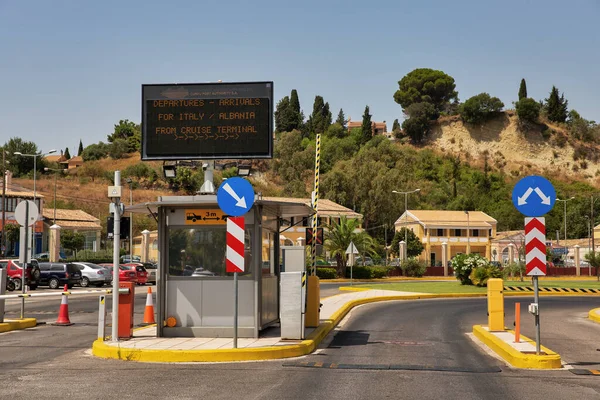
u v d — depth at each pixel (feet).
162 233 43.06
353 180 331.36
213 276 42.86
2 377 31.40
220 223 42.78
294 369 34.06
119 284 42.37
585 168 570.87
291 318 41.70
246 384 29.76
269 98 45.55
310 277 51.19
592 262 210.18
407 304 88.84
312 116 574.15
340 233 178.70
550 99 624.59
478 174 497.87
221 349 37.22
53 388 28.60
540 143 586.45
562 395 28.17
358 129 516.32
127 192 336.49
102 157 465.06
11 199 216.33
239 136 45.44
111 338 42.52
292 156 413.39
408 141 592.60
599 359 39.32
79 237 223.51
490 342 44.06
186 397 26.78
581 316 72.49
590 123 615.98
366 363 36.45
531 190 36.55
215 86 45.91
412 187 352.28
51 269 126.52
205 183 47.26
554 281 174.40
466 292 111.14
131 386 29.14
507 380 31.68
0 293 54.34
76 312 72.23
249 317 42.52
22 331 53.06
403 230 274.16
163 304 43.04
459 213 298.15
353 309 79.71
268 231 46.60
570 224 378.73
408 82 620.90
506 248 286.05
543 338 50.24
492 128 594.65
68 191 335.88
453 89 619.67
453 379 31.73
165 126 45.83
